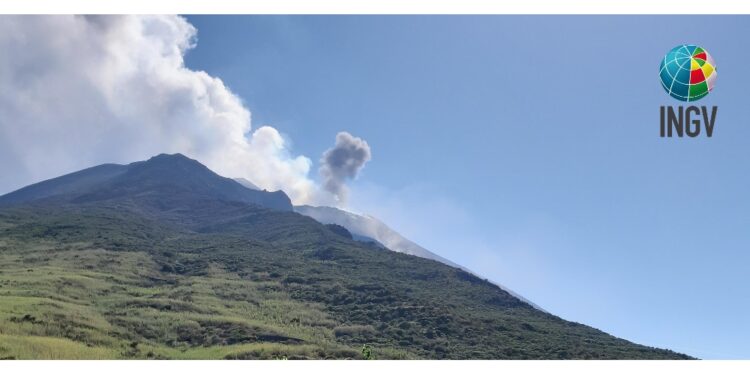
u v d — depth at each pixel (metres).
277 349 82.31
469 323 111.75
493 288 155.88
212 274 142.12
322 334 100.19
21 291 100.31
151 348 79.62
